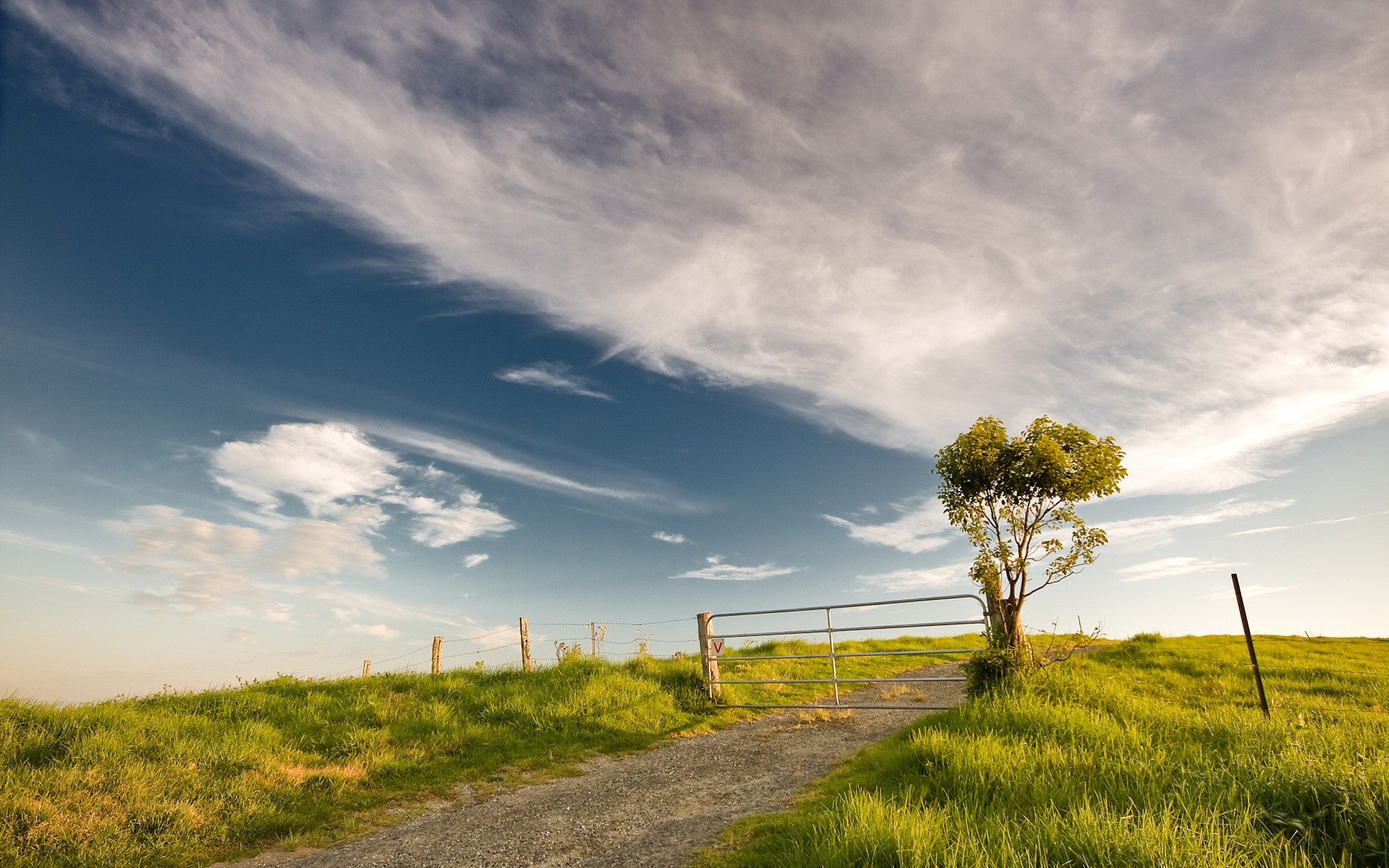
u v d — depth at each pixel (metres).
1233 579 8.91
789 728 10.78
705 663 12.90
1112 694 9.19
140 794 7.06
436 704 11.38
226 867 6.12
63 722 8.62
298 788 8.02
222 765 8.30
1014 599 10.73
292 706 11.07
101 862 5.96
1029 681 9.45
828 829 4.90
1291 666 14.96
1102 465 10.72
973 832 4.55
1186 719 8.08
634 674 13.70
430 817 7.34
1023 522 11.02
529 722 11.01
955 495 11.52
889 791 6.16
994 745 6.57
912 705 11.08
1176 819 4.52
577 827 6.68
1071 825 4.43
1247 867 3.76
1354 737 6.62
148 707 10.45
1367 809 4.41
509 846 6.32
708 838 5.94
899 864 4.09
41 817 6.38
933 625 11.02
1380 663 15.85
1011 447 11.11
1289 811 4.71
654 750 9.95
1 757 7.42
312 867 6.04
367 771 8.73
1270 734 6.87
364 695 11.70
